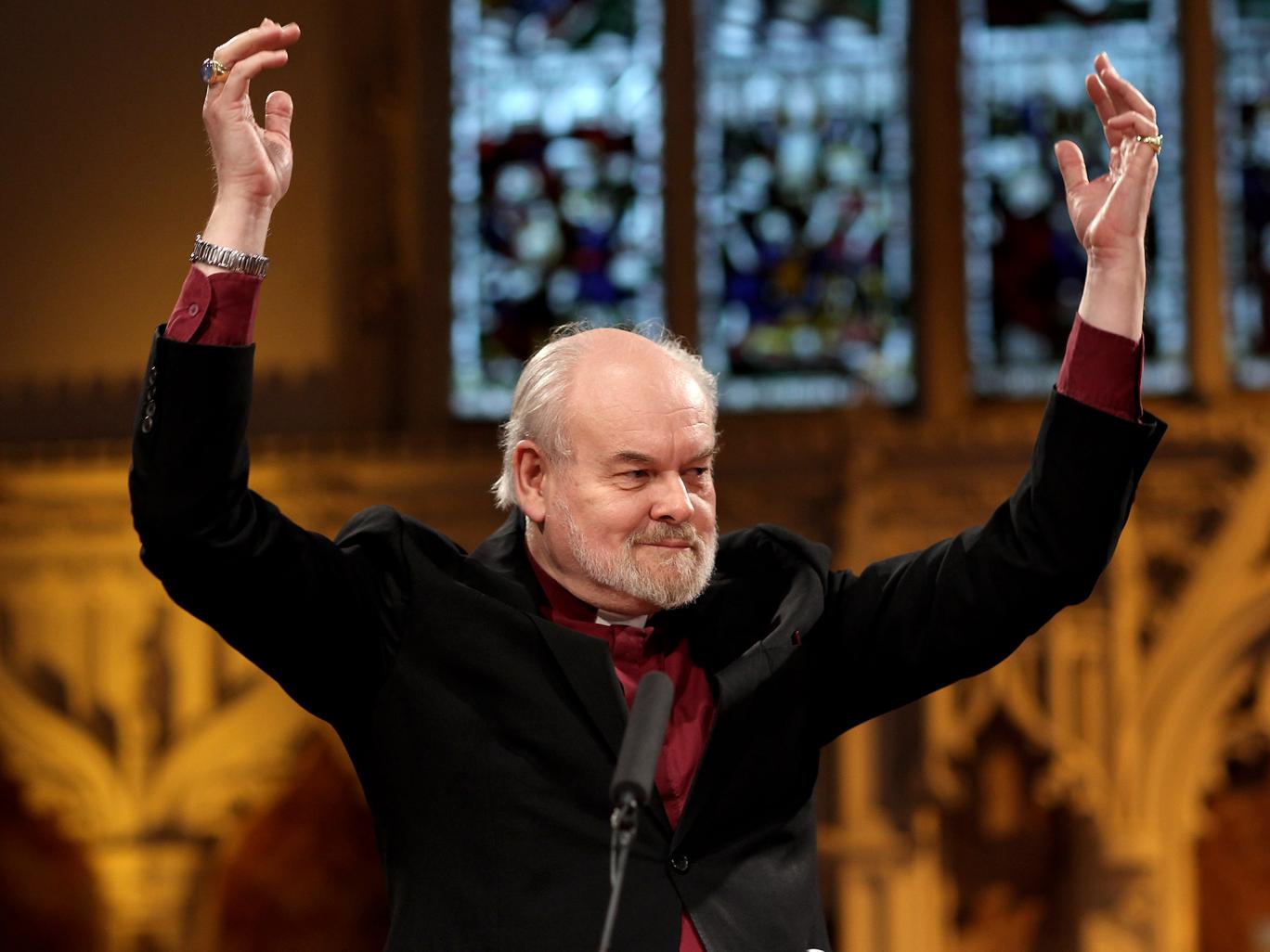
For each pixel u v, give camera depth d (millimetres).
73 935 29359
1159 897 27969
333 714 8070
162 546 7270
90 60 32906
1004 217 32281
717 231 32594
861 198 32469
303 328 32156
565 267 32688
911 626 8227
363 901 29547
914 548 29656
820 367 31969
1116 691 28328
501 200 32938
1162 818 28312
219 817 29500
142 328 32156
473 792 7695
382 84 32656
